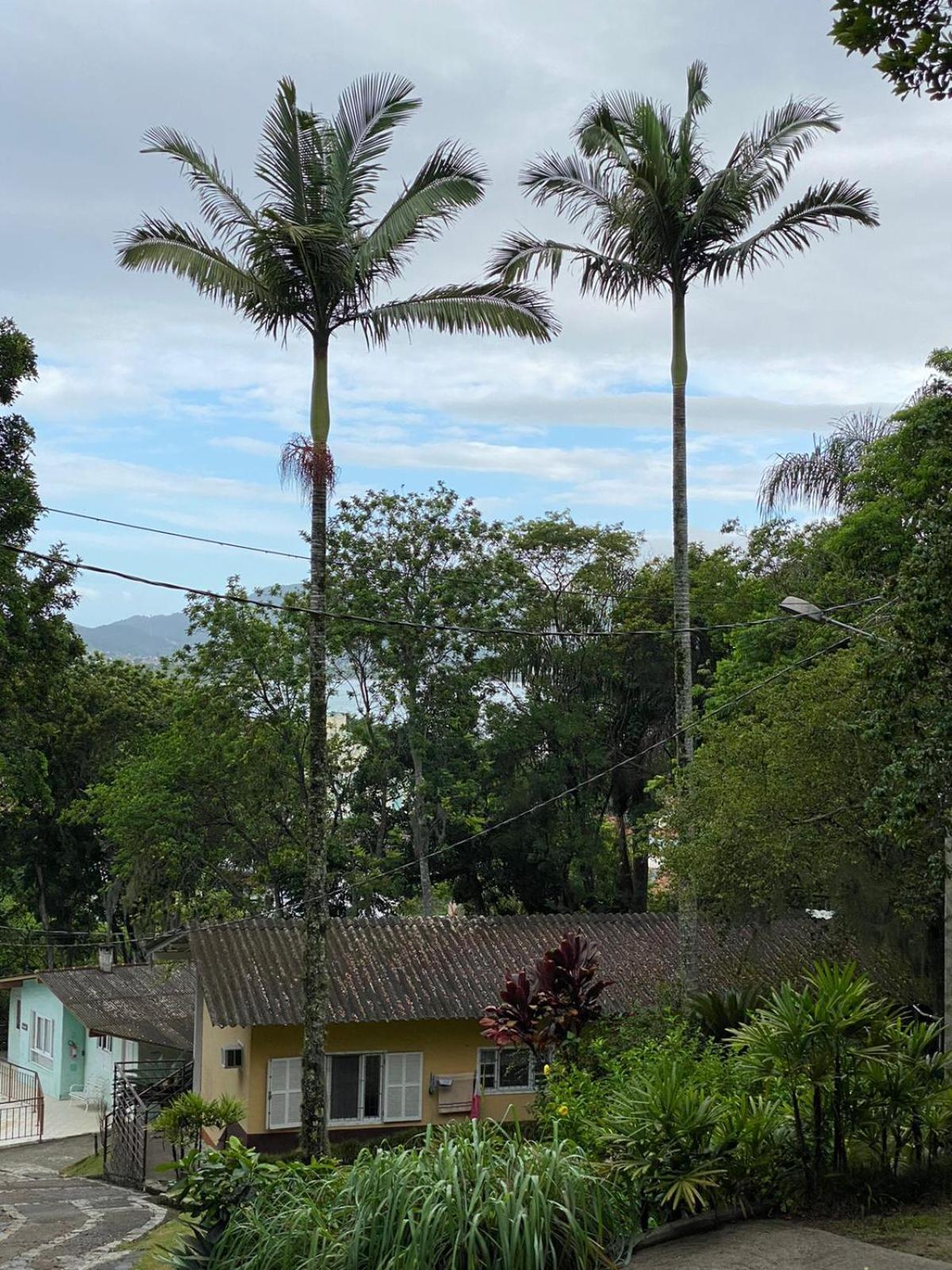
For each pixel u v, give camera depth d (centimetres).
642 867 3691
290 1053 2164
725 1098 913
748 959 2100
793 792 1683
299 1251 746
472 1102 2239
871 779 1628
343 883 3131
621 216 2053
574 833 3469
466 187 1806
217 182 1809
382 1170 757
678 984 1991
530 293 1891
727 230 2050
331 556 3266
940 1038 1358
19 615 2528
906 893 1675
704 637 3534
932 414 1204
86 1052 3431
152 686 4575
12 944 4050
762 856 1708
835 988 848
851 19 748
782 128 2045
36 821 4369
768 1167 825
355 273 1798
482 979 2278
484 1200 724
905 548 2216
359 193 1842
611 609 3662
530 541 3731
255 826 3394
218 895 3359
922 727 1060
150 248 1795
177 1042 2820
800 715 1700
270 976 2192
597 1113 1037
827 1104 855
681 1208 814
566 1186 750
